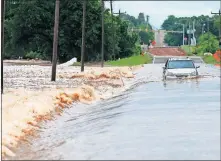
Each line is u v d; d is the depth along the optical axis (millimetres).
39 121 30359
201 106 35094
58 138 25422
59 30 159250
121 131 25828
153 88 52031
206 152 20219
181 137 23438
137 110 34219
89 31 160375
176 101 38969
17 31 158250
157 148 21266
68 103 39031
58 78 69250
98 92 50062
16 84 55500
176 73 62875
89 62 159250
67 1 158750
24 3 155750
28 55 179000
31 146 23750
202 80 61562
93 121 30625
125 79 72062
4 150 22047
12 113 29547
